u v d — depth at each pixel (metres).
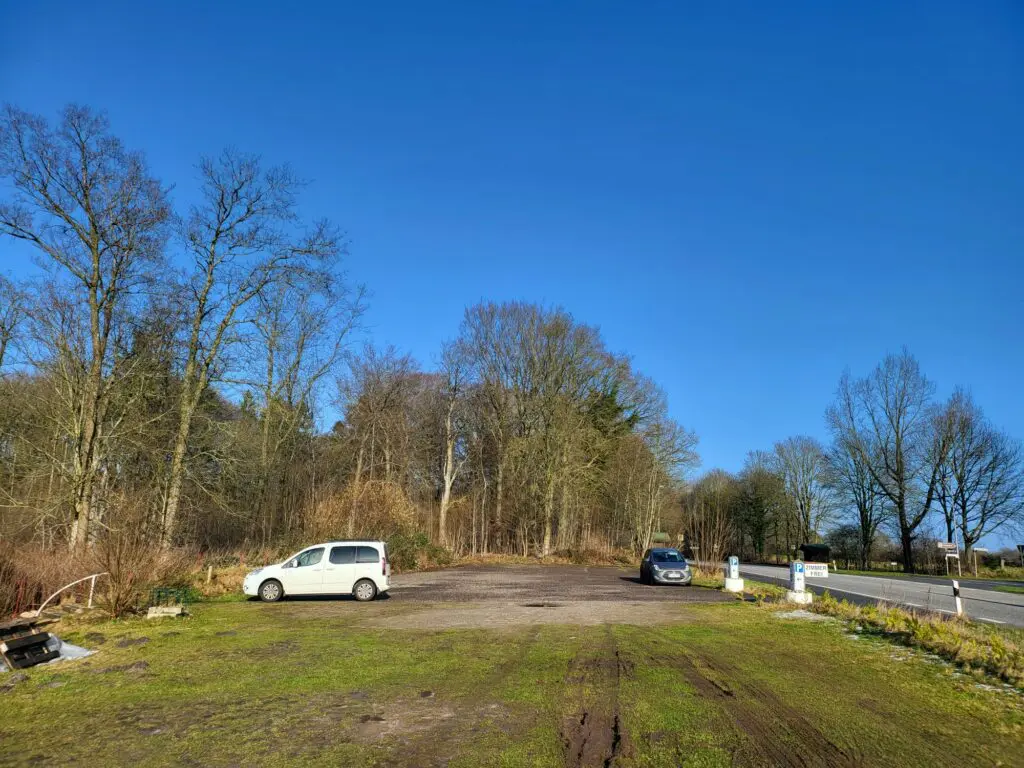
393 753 6.07
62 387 25.86
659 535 55.19
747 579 32.00
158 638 12.32
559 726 6.82
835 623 14.53
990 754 6.04
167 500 28.02
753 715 7.18
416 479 55.44
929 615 14.20
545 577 32.72
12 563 14.91
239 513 31.44
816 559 60.22
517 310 54.03
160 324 27.67
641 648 11.27
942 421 53.41
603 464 55.47
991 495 50.25
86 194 24.77
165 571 19.17
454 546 48.47
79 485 24.16
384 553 20.78
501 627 13.98
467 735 6.56
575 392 52.72
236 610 17.28
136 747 6.29
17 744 6.42
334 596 21.22
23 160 23.61
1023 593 26.16
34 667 9.85
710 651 10.99
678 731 6.64
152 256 26.08
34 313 24.53
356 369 50.56
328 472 46.62
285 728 6.84
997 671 9.23
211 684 8.74
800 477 71.81
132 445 27.08
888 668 9.64
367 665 9.87
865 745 6.25
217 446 29.91
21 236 24.19
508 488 53.00
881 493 56.53
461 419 56.38
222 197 29.19
